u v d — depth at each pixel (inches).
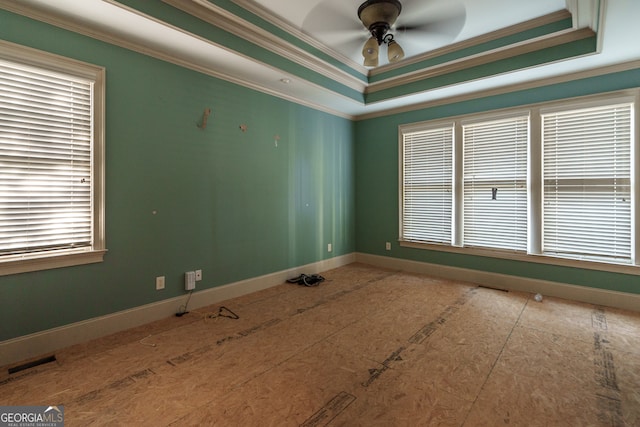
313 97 163.6
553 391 72.4
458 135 164.7
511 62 130.7
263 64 123.5
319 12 114.0
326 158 186.4
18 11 83.5
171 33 98.7
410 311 122.8
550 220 141.0
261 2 107.9
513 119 147.9
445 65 145.2
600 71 126.3
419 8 110.5
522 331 104.7
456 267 169.0
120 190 103.8
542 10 111.6
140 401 69.0
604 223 129.1
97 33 96.5
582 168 133.1
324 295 142.5
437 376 78.7
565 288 137.6
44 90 89.0
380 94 171.8
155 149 112.0
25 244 87.5
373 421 62.9
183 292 121.6
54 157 91.4
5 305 84.4
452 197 168.1
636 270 122.1
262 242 151.3
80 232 96.6
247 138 142.8
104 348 93.1
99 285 100.3
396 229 190.5
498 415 64.4
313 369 82.0
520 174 147.9
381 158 195.5
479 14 114.3
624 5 83.2
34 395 71.1
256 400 69.4
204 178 127.3
